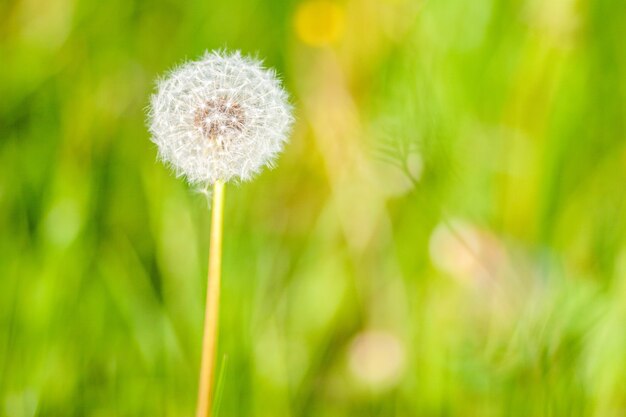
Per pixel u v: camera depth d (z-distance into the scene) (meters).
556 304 0.67
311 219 0.74
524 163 0.73
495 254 0.71
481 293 0.70
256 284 0.70
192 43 0.78
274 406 0.68
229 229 0.71
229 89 0.58
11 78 0.75
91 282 0.70
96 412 0.67
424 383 0.68
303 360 0.70
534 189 0.72
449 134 0.72
